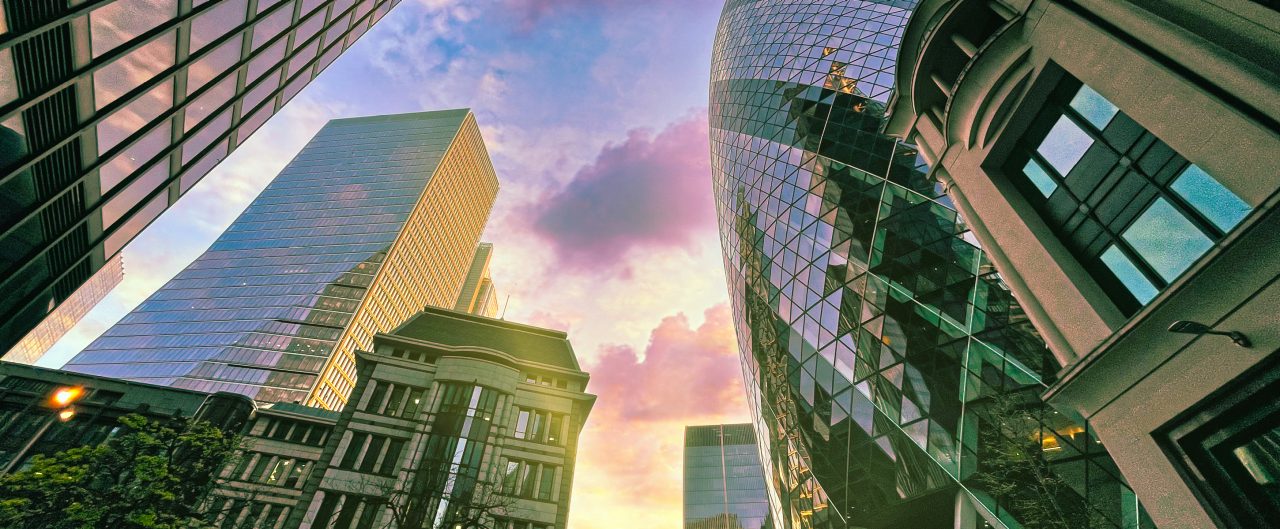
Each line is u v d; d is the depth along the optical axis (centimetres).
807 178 4206
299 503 3656
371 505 3672
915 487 2659
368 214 15050
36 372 4497
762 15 7125
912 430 2678
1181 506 768
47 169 1341
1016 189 1125
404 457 3950
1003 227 1117
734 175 5803
